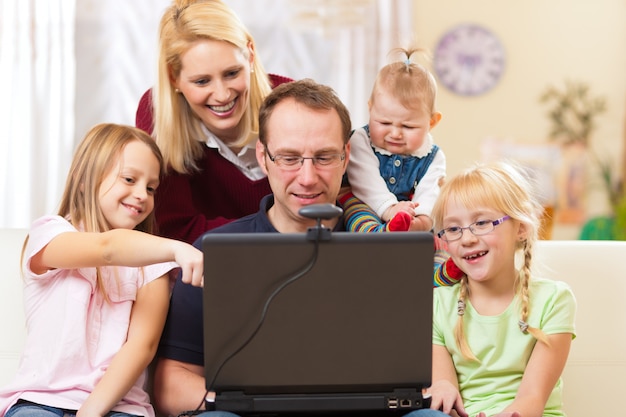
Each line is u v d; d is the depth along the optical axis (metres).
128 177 1.83
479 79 5.31
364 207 2.01
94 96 5.07
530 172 5.14
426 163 2.12
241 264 1.40
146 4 5.08
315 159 1.70
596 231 5.32
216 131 2.19
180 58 2.07
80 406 1.67
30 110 5.03
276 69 5.14
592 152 5.37
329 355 1.44
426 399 1.47
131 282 1.81
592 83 5.36
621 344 2.05
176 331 1.79
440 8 5.29
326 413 1.51
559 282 1.87
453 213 1.81
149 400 1.82
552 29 5.33
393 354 1.44
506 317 1.82
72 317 1.73
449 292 1.90
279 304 1.42
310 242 1.40
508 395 1.78
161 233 2.14
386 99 2.06
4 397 1.69
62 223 1.78
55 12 5.02
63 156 5.05
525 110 5.34
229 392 1.46
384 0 5.13
